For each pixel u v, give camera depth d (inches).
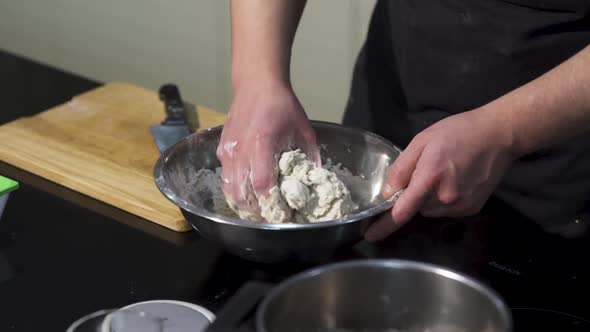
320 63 75.4
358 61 51.1
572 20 40.8
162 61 86.1
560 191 43.9
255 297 26.9
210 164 40.4
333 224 32.0
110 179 42.7
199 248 37.3
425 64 45.7
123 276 35.0
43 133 47.5
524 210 44.9
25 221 39.4
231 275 35.1
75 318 31.9
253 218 36.1
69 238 38.0
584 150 42.9
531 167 44.0
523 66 42.6
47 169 43.3
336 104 76.5
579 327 31.3
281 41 41.1
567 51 41.7
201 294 33.8
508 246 37.9
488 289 23.5
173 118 48.5
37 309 32.5
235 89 40.6
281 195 35.4
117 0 85.2
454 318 24.6
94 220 39.8
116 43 88.6
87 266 35.7
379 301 25.0
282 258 33.9
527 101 34.4
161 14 83.0
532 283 34.7
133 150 46.2
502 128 34.4
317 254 33.7
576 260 37.6
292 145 38.2
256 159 36.1
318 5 72.6
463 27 43.4
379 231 34.4
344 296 24.9
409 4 45.7
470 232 38.9
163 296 33.6
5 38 96.9
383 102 49.5
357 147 40.8
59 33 92.7
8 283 34.2
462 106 45.3
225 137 38.2
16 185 37.0
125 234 38.5
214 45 80.9
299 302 24.3
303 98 78.6
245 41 41.0
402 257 36.6
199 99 86.0
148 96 53.2
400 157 35.0
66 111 50.5
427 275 24.5
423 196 34.0
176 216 39.2
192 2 79.8
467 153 34.1
